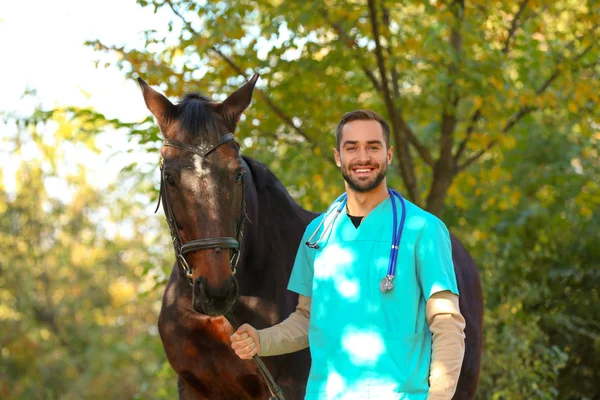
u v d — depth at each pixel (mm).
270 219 4398
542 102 7387
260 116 7723
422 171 8930
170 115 3654
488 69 7133
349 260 3057
